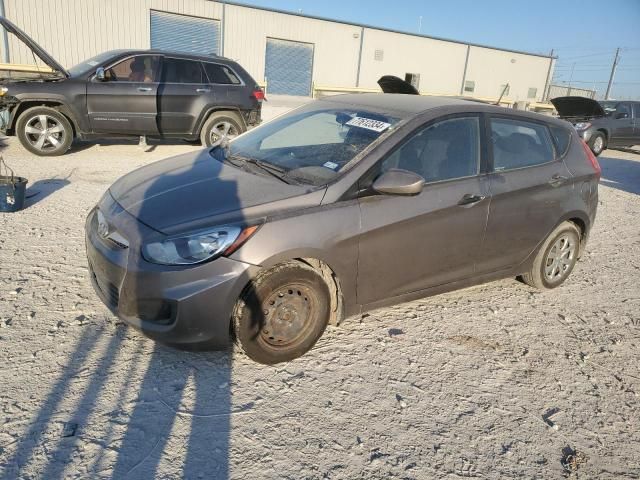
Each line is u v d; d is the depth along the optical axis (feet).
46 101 28.50
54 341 10.80
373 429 9.11
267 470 8.00
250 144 13.76
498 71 125.59
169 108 31.27
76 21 80.64
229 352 11.00
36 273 13.87
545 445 9.20
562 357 12.16
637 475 8.70
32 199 20.57
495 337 12.75
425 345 12.02
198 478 7.74
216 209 10.23
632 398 10.82
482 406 10.07
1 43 76.07
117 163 28.89
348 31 105.70
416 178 10.69
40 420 8.58
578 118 52.21
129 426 8.66
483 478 8.29
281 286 10.22
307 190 10.77
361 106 13.47
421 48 114.52
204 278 9.61
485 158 13.16
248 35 96.63
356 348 11.62
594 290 16.28
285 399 9.68
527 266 14.87
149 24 86.94
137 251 9.82
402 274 12.00
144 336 11.01
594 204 15.92
